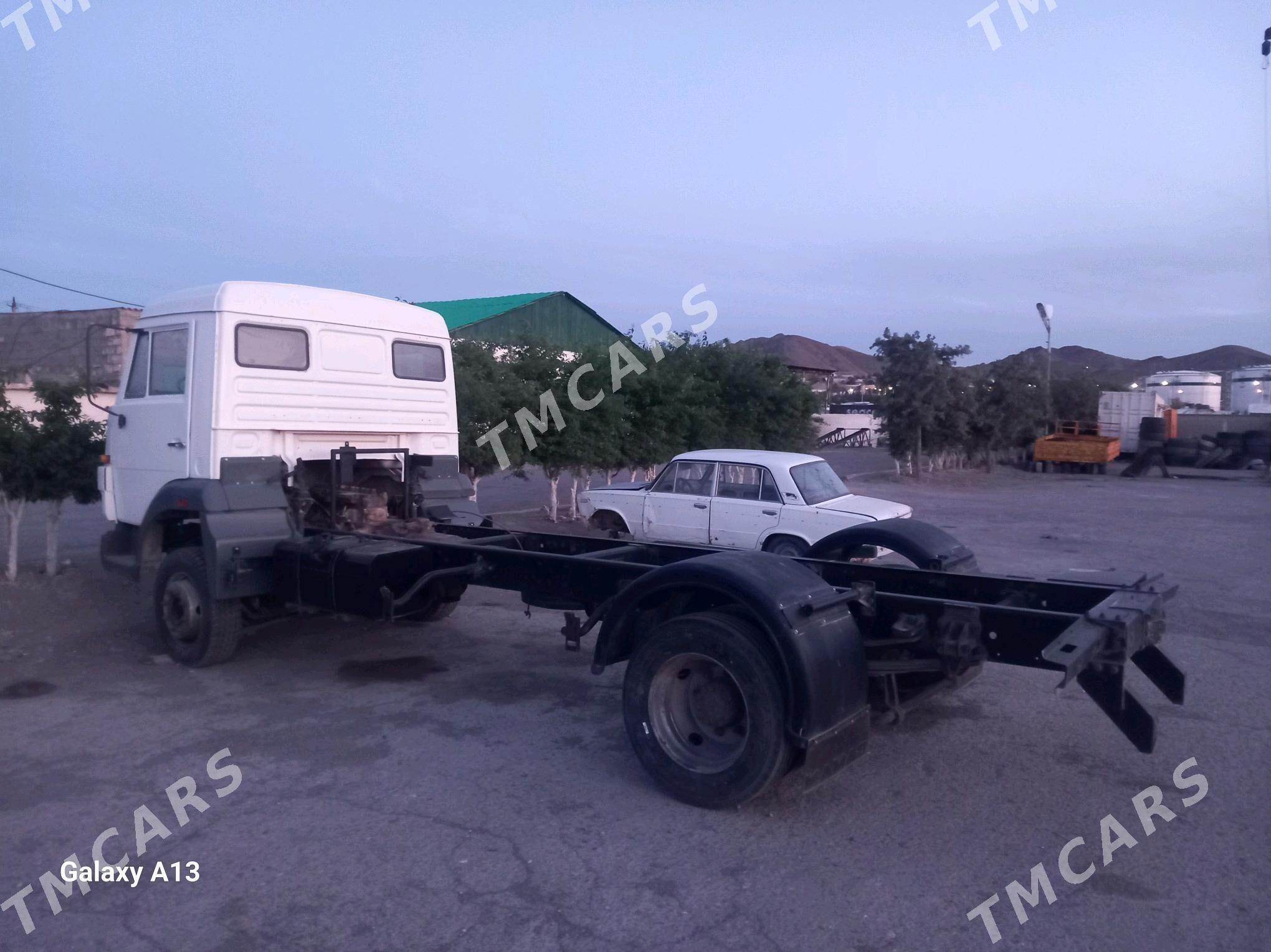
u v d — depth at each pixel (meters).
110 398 14.52
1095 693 4.61
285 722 6.39
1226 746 6.04
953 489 27.81
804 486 11.09
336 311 8.20
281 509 7.57
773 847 4.60
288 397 7.82
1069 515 20.69
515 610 9.98
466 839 4.67
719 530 11.38
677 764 5.13
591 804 5.10
